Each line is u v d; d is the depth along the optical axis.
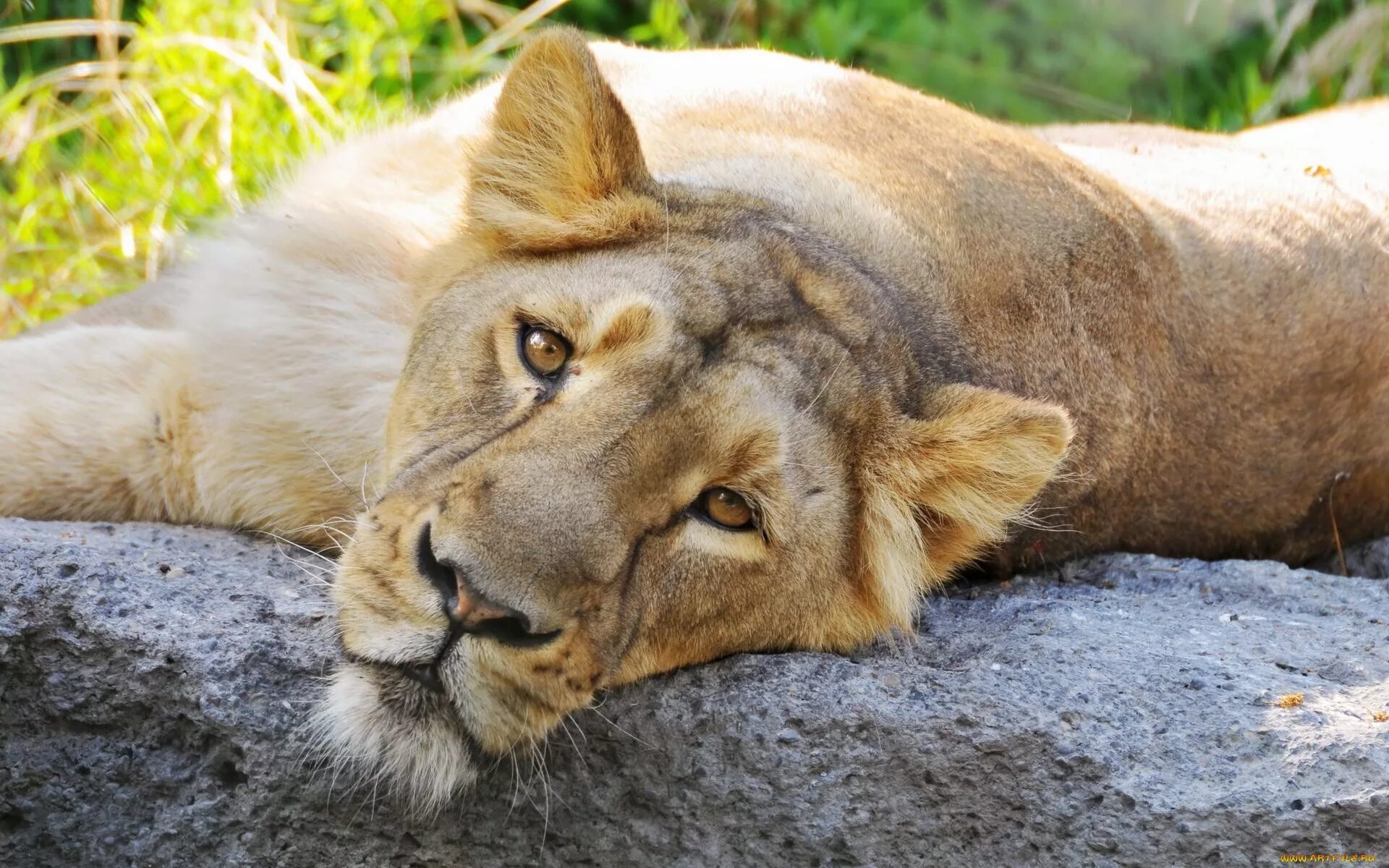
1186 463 9.88
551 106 8.16
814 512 7.66
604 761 7.40
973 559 8.83
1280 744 6.93
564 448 7.02
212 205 13.77
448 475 7.11
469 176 8.51
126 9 16.38
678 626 7.44
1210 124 17.19
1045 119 16.80
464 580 6.77
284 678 7.32
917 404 8.07
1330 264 10.79
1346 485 10.73
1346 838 6.66
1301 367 10.32
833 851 7.19
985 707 7.16
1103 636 7.94
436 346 7.92
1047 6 17.38
